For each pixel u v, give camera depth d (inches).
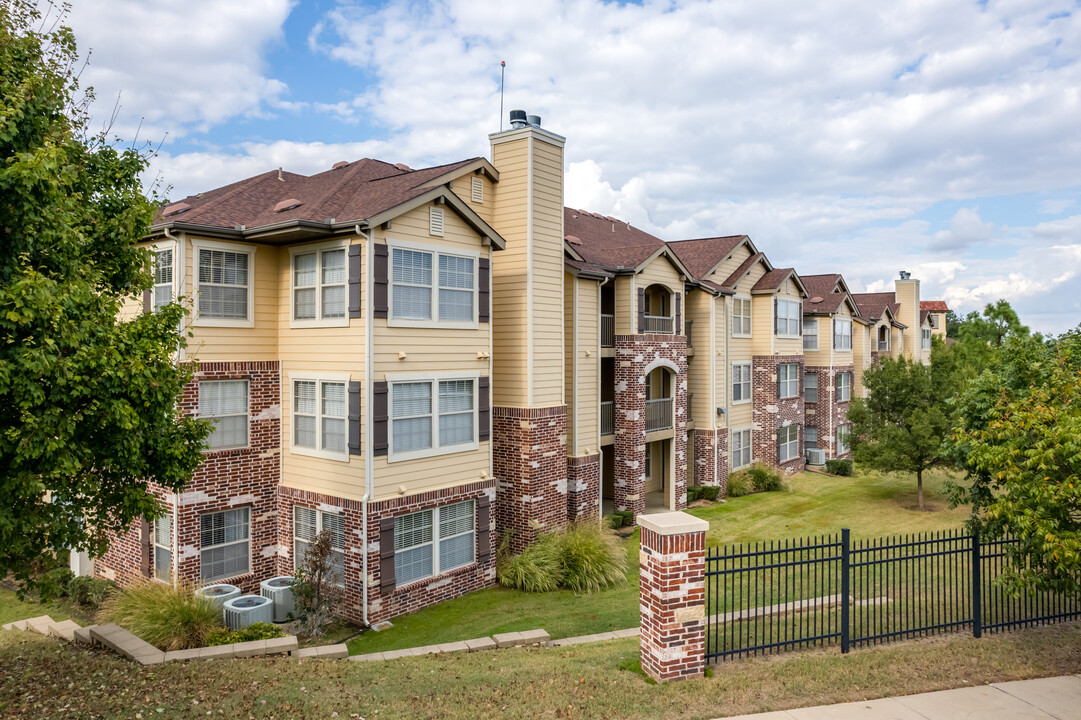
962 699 373.4
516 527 804.6
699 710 355.6
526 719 346.3
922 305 2832.2
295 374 684.7
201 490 641.0
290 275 689.0
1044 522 400.5
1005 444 446.3
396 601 645.9
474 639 544.1
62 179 358.0
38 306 315.9
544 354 813.2
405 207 642.2
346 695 386.3
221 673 419.8
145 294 658.2
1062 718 353.4
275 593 619.5
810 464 1571.1
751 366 1364.4
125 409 350.3
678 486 1116.5
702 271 1208.2
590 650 489.7
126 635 486.6
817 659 426.6
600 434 979.9
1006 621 509.0
